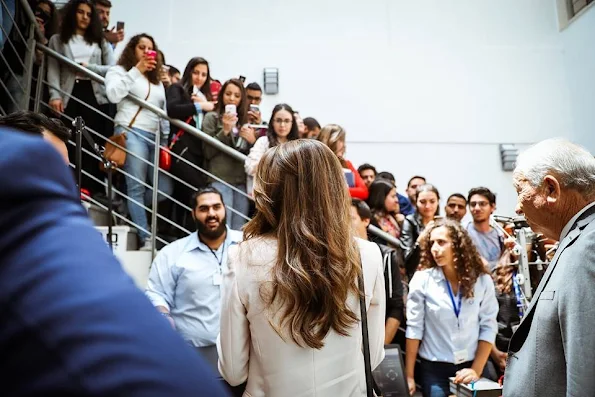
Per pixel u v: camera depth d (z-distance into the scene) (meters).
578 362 0.91
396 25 5.49
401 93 5.36
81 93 3.24
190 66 3.61
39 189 0.29
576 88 5.46
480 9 5.64
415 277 2.44
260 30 5.28
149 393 0.23
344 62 5.34
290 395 0.95
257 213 1.11
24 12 3.13
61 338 0.24
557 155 1.14
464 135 5.37
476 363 2.24
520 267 2.04
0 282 0.26
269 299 0.97
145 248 2.84
